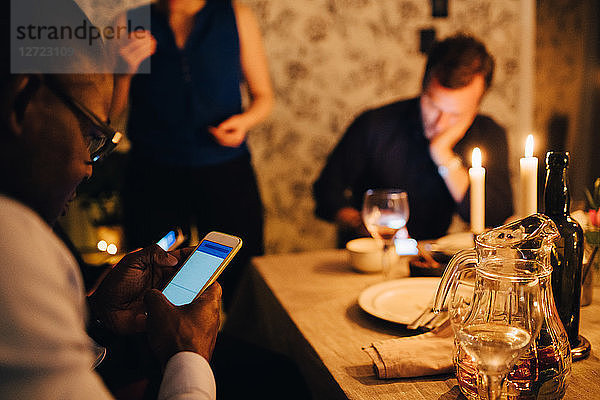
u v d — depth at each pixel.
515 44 3.30
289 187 3.14
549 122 3.62
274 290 1.24
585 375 0.80
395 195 1.28
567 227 0.84
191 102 2.26
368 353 0.85
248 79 2.44
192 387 0.68
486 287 0.71
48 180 0.60
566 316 0.86
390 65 3.14
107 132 0.66
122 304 1.00
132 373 1.10
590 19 3.51
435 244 1.40
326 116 3.12
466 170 2.04
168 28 2.20
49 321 0.50
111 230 2.52
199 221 2.41
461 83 1.83
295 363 1.21
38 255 0.51
